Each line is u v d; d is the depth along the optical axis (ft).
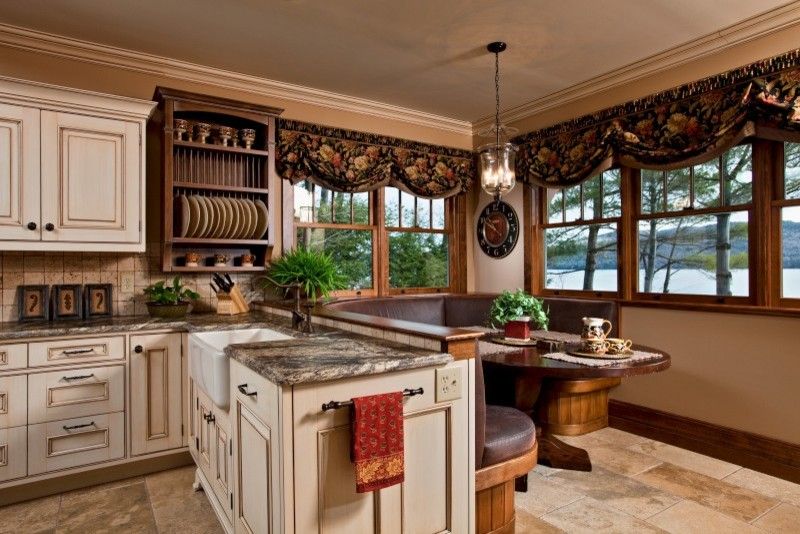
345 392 4.66
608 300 11.73
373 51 10.12
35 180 8.60
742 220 9.74
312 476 4.47
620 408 11.50
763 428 9.17
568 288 13.14
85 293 9.74
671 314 10.64
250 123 11.35
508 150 9.53
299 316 7.60
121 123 9.37
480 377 5.73
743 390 9.45
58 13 8.58
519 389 8.62
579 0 8.20
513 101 13.16
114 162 9.29
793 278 9.04
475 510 5.87
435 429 5.28
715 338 9.89
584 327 8.05
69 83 9.79
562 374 6.89
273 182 11.32
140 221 9.55
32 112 8.59
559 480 8.70
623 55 10.34
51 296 9.44
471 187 15.35
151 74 10.60
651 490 8.31
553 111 12.97
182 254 10.77
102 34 9.39
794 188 9.04
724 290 10.02
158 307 9.88
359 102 13.07
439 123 14.70
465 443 5.53
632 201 11.67
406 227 14.62
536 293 13.80
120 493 8.30
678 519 7.35
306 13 8.60
